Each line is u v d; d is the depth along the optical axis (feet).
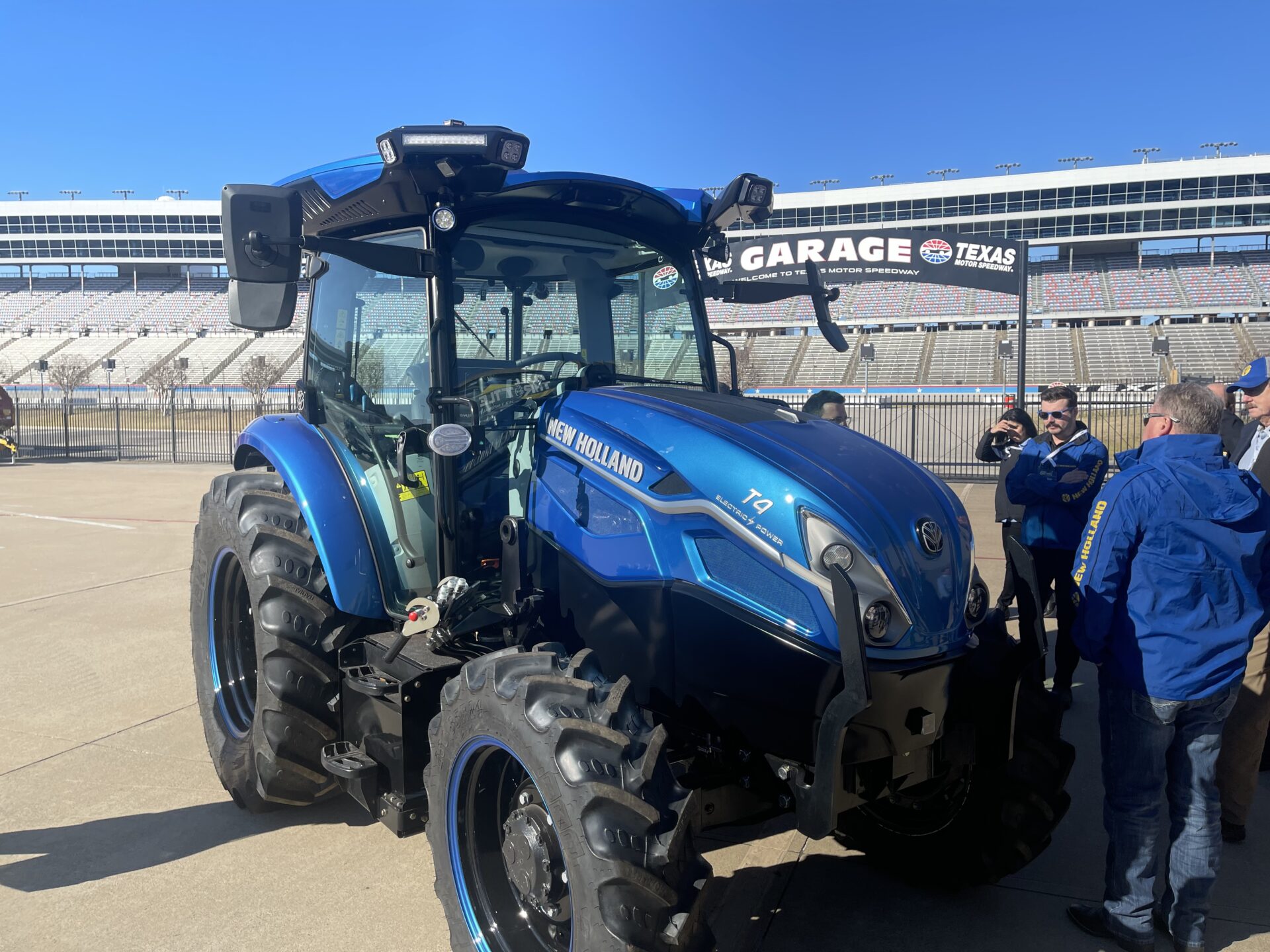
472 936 8.34
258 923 9.61
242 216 9.19
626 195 10.55
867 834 10.62
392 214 10.42
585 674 7.77
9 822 11.85
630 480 8.77
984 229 182.80
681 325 11.98
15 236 222.28
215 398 154.10
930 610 7.92
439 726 8.49
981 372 141.28
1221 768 11.17
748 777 8.46
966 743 8.96
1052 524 14.84
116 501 45.24
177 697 16.55
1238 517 8.50
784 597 7.81
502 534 9.89
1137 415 68.08
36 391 165.17
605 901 6.70
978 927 9.59
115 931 9.46
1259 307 152.35
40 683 17.30
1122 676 8.97
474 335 10.48
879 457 8.77
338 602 10.62
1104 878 10.56
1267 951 9.13
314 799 11.62
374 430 11.24
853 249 36.78
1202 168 168.86
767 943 9.27
